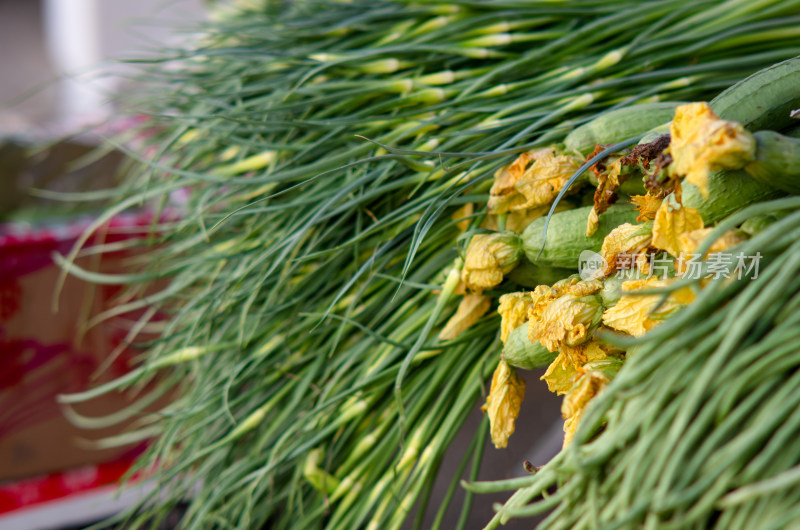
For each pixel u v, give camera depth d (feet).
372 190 2.83
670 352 2.11
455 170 2.85
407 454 2.85
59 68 11.00
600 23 3.02
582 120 2.80
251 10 3.84
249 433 3.17
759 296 2.08
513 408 2.63
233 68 3.26
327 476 2.94
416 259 2.94
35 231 3.92
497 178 2.74
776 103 2.39
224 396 2.86
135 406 3.46
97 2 9.62
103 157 4.57
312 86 3.02
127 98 3.35
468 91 2.96
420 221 2.68
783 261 2.11
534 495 2.27
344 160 2.96
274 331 3.05
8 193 4.36
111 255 3.96
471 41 3.10
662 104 2.71
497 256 2.65
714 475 2.02
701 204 2.33
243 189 3.06
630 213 2.59
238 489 3.08
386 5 3.27
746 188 2.31
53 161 4.46
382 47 3.02
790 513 1.97
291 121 2.89
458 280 2.76
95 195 3.33
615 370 2.40
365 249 2.98
